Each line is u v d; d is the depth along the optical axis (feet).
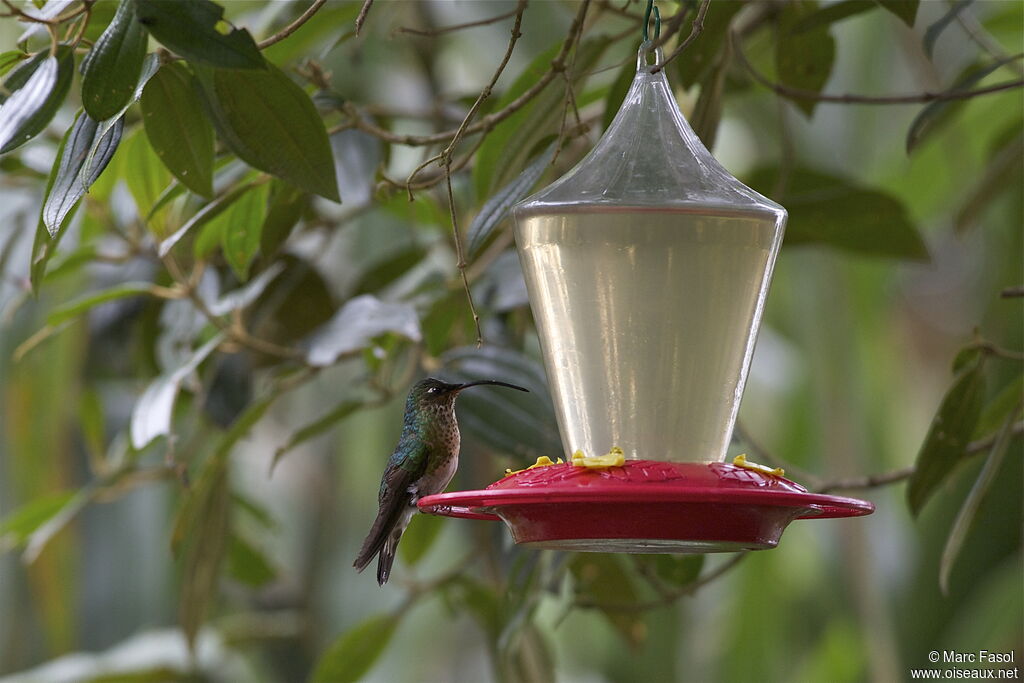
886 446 45.27
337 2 26.32
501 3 35.32
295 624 44.45
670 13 25.26
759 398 48.08
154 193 23.73
